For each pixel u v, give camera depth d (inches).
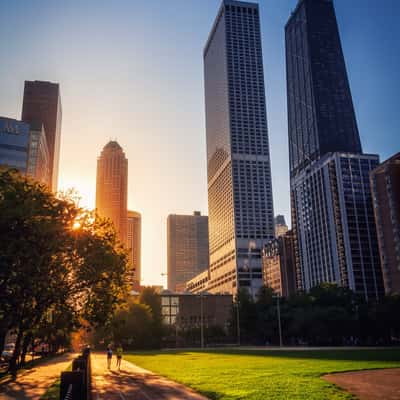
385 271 6855.3
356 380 1034.7
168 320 6402.6
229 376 1158.3
